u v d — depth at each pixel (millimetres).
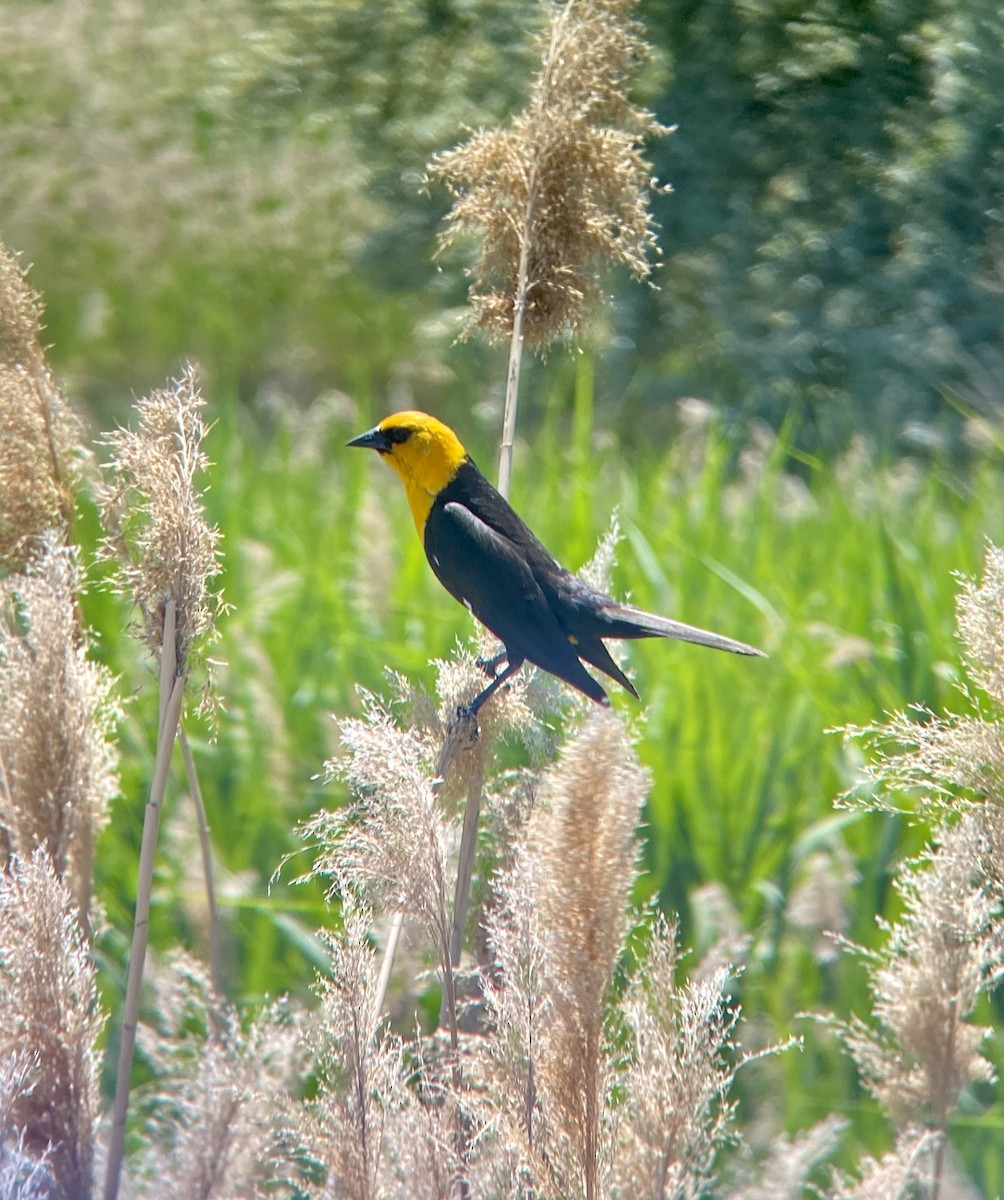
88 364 28328
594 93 6508
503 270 6672
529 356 27062
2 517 6020
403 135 29000
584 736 4738
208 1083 5727
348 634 12703
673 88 27016
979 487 17312
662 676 12445
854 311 26469
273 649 13086
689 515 16078
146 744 11492
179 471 5305
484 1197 4711
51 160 30031
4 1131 4477
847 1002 9438
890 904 10070
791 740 11758
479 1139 4988
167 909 10070
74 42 31203
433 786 5605
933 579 13664
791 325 26484
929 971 5691
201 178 29812
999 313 25578
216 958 6676
